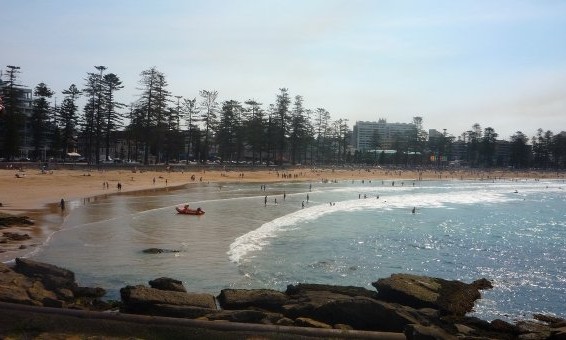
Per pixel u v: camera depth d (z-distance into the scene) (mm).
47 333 9625
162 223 36688
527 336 14922
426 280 19969
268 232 35312
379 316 13648
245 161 141875
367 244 32906
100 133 90812
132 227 34000
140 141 94750
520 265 27766
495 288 22297
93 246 26984
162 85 92688
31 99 101125
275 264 25109
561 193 98875
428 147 188750
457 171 168875
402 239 35781
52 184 60844
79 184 64000
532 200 80000
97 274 21266
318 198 67438
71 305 15266
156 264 23562
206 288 20016
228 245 29234
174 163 110250
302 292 17656
